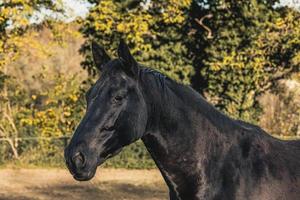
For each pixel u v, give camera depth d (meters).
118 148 3.19
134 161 13.04
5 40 12.02
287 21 12.14
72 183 11.09
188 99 3.53
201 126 3.52
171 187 3.53
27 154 13.87
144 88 3.29
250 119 12.65
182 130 3.45
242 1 12.16
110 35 12.45
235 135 3.62
